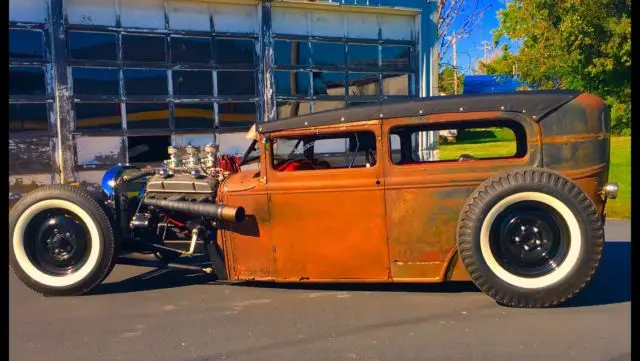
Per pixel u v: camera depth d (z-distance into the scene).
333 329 3.60
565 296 3.70
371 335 3.47
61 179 8.72
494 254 3.74
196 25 9.44
